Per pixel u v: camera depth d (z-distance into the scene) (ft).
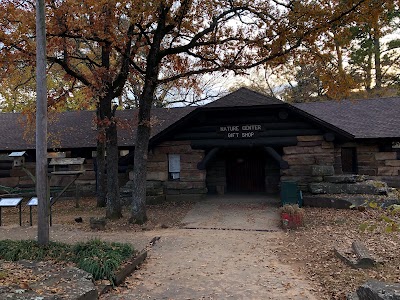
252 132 51.83
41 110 24.91
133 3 34.47
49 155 50.98
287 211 37.81
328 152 50.06
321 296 19.51
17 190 59.21
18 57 36.86
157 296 20.08
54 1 35.40
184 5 39.19
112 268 21.84
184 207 49.47
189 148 53.42
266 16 41.06
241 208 48.01
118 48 39.60
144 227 38.52
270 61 41.98
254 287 21.36
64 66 39.83
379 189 45.27
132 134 65.87
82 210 51.34
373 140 54.44
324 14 37.06
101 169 54.70
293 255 27.81
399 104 63.00
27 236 34.45
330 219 39.34
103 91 41.34
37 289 16.74
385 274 21.15
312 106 68.28
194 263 26.30
